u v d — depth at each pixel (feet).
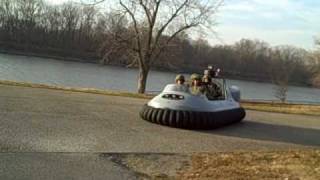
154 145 32.53
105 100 53.47
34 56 241.76
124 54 119.34
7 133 30.48
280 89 202.59
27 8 345.72
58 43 255.50
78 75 171.22
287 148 36.29
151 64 119.96
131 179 24.89
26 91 52.19
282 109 72.02
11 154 26.22
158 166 27.81
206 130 40.47
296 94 244.22
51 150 28.09
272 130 44.88
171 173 26.73
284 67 300.81
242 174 26.84
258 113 59.16
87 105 46.60
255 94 206.59
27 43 262.67
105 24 121.29
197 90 43.14
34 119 35.88
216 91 44.75
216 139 37.40
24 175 23.13
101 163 26.94
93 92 66.80
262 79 295.48
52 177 23.40
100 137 32.81
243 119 49.67
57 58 239.91
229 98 46.06
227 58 287.89
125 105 50.19
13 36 267.80
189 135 37.60
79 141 30.99
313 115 65.16
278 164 29.17
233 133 40.91
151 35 118.93
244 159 30.30
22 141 29.12
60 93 55.72
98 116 40.73
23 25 273.33
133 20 118.01
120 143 31.83
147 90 144.05
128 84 158.40
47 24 270.46
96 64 231.30
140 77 119.75
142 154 29.81
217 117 41.06
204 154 31.37
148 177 25.63
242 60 299.99
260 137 40.34
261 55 311.47
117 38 118.01
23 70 163.12
